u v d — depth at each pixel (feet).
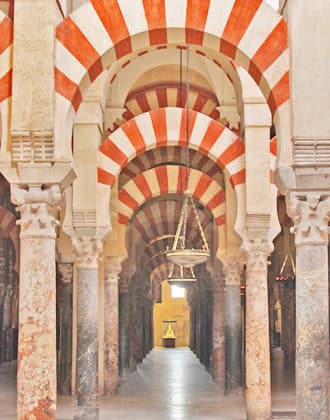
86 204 32.50
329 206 22.21
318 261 21.98
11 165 22.35
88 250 32.50
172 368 68.44
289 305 67.31
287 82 22.99
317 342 21.67
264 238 32.76
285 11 24.09
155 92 47.19
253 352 31.96
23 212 22.35
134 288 64.03
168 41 23.67
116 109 43.04
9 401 42.19
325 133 22.24
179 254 36.94
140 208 57.41
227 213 43.73
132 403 42.04
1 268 59.62
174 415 37.42
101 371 45.73
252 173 32.48
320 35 22.45
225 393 44.93
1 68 22.70
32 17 22.62
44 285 22.00
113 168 34.68
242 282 56.70
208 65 42.09
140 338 74.84
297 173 22.18
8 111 22.65
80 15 22.94
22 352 21.76
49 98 22.39
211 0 23.12
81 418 31.30
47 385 21.65
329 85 22.34
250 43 23.12
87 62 22.82
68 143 22.57
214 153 35.17
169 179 45.60
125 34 22.97
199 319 77.15
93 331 31.94
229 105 42.24
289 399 42.50
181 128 35.63
